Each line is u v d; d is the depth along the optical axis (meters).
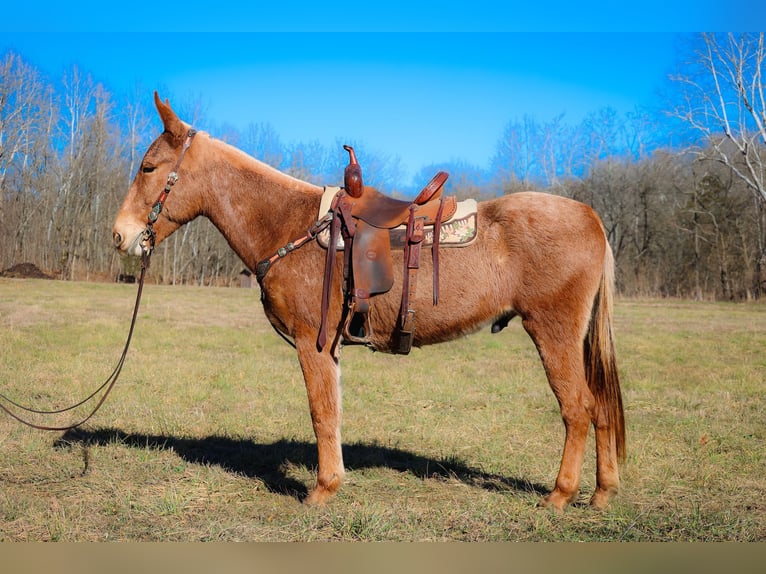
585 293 3.87
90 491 4.21
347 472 4.70
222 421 6.12
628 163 37.44
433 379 8.30
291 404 6.90
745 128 30.02
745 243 32.28
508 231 3.91
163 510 3.88
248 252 4.33
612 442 3.98
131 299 21.39
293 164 44.16
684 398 7.22
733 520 3.73
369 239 3.87
